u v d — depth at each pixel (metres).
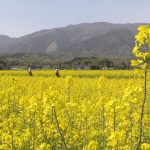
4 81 28.61
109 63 91.56
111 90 24.53
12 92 17.08
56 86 26.70
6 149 9.80
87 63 98.31
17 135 10.95
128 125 9.99
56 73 43.25
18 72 55.47
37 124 11.41
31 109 10.22
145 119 11.59
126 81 32.56
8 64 105.38
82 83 30.53
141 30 6.16
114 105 8.44
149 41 6.12
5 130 11.79
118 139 7.79
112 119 10.45
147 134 11.97
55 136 10.88
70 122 13.61
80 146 11.52
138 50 6.21
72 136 11.93
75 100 14.98
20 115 15.18
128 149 8.65
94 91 25.77
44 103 7.18
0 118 15.00
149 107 16.81
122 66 90.00
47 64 106.75
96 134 11.30
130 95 6.80
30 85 25.95
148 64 6.20
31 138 11.32
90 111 13.80
